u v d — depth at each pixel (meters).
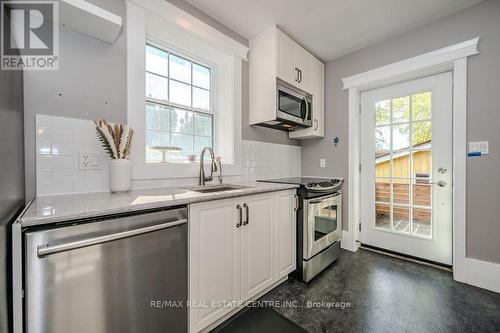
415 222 2.30
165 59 1.90
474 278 1.78
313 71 2.55
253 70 2.25
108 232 0.89
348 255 2.40
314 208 1.92
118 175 1.32
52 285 0.77
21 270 0.72
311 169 2.91
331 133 2.73
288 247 1.83
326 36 2.24
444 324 1.35
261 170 2.44
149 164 1.57
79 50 1.29
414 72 2.14
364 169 2.63
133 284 0.96
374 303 1.56
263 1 1.76
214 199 1.26
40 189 1.15
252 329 1.34
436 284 1.80
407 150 2.35
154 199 1.09
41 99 1.16
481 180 1.76
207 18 1.91
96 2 1.35
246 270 1.48
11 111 0.86
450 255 2.08
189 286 1.17
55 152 1.20
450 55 1.89
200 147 2.12
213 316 1.28
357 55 2.51
